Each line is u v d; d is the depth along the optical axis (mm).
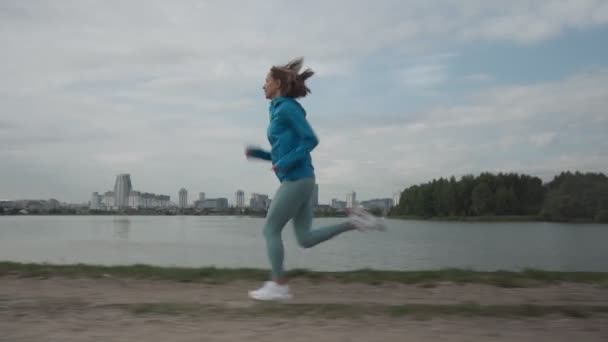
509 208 115250
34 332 4723
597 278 7742
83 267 8398
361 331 4766
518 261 31641
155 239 52156
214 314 5355
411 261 29547
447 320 5145
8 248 36719
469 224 105188
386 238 60281
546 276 7828
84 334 4668
